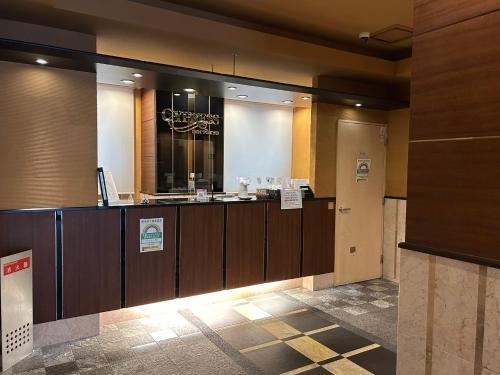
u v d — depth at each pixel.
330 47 4.30
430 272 1.77
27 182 3.16
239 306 4.29
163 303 4.10
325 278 4.99
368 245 5.36
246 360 3.09
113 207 3.52
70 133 3.31
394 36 4.15
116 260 3.55
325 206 4.92
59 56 2.92
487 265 1.54
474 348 1.61
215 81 3.74
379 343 3.41
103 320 3.80
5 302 2.88
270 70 4.51
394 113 5.36
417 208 1.83
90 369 2.93
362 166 5.23
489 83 1.54
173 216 3.84
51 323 3.32
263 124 7.11
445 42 1.70
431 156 1.77
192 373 2.89
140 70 3.34
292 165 7.41
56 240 3.28
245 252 4.33
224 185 6.75
